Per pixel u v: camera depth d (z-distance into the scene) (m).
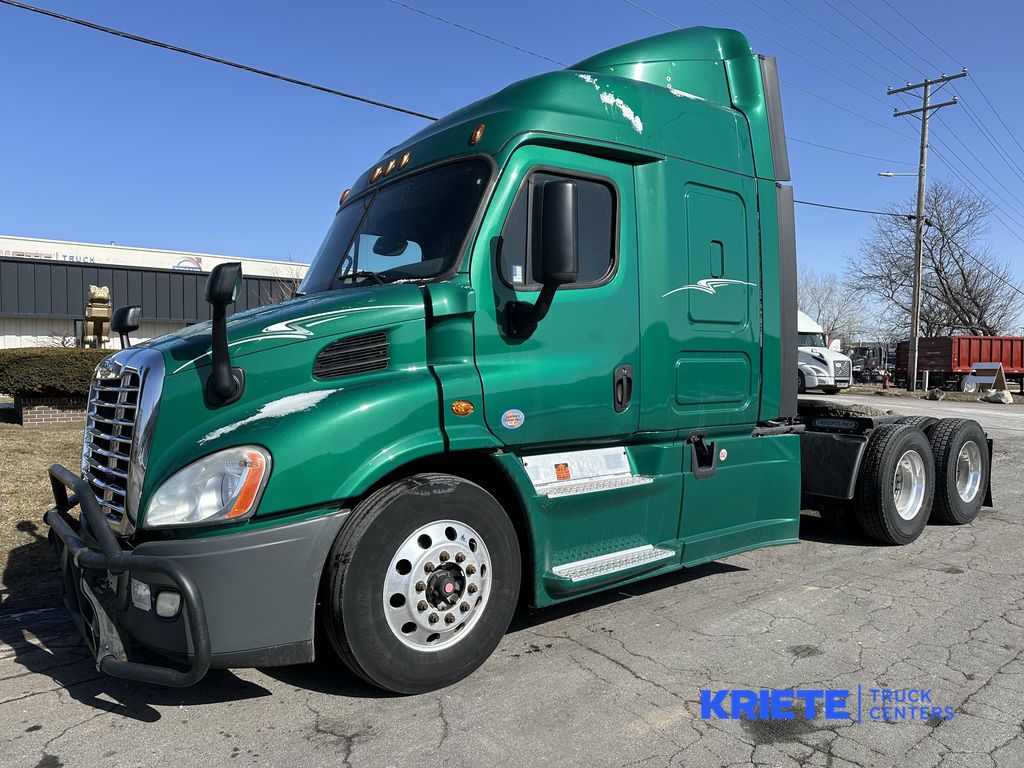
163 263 43.50
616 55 5.00
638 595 5.11
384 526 3.40
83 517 3.77
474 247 3.89
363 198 4.91
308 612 3.28
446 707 3.45
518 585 3.89
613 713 3.40
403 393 3.55
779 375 5.42
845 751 3.09
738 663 3.95
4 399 19.27
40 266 26.67
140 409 3.37
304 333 3.57
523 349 4.01
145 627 3.20
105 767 2.96
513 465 3.87
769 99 5.60
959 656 4.05
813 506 6.86
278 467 3.20
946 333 51.03
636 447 4.67
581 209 4.31
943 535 6.94
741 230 5.19
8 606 4.84
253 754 3.05
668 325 4.66
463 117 4.51
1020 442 13.91
